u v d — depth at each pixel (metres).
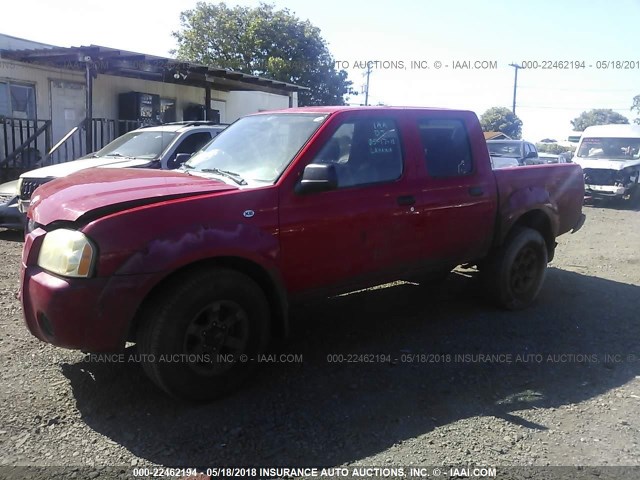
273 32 27.89
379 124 4.55
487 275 5.49
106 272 3.20
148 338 3.38
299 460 3.07
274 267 3.78
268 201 3.77
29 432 3.26
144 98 16.19
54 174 8.20
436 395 3.84
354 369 4.20
